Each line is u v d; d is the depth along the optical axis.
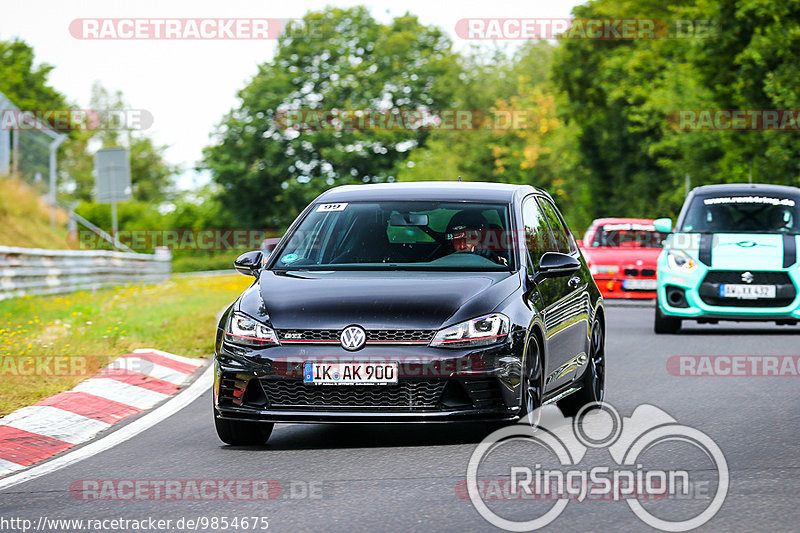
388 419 26.02
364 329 26.27
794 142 115.00
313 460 25.83
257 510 21.00
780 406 33.12
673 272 54.91
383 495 21.92
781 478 22.89
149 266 133.00
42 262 86.81
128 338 50.34
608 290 78.12
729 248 54.78
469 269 28.81
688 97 151.75
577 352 31.69
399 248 29.56
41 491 23.47
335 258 29.62
